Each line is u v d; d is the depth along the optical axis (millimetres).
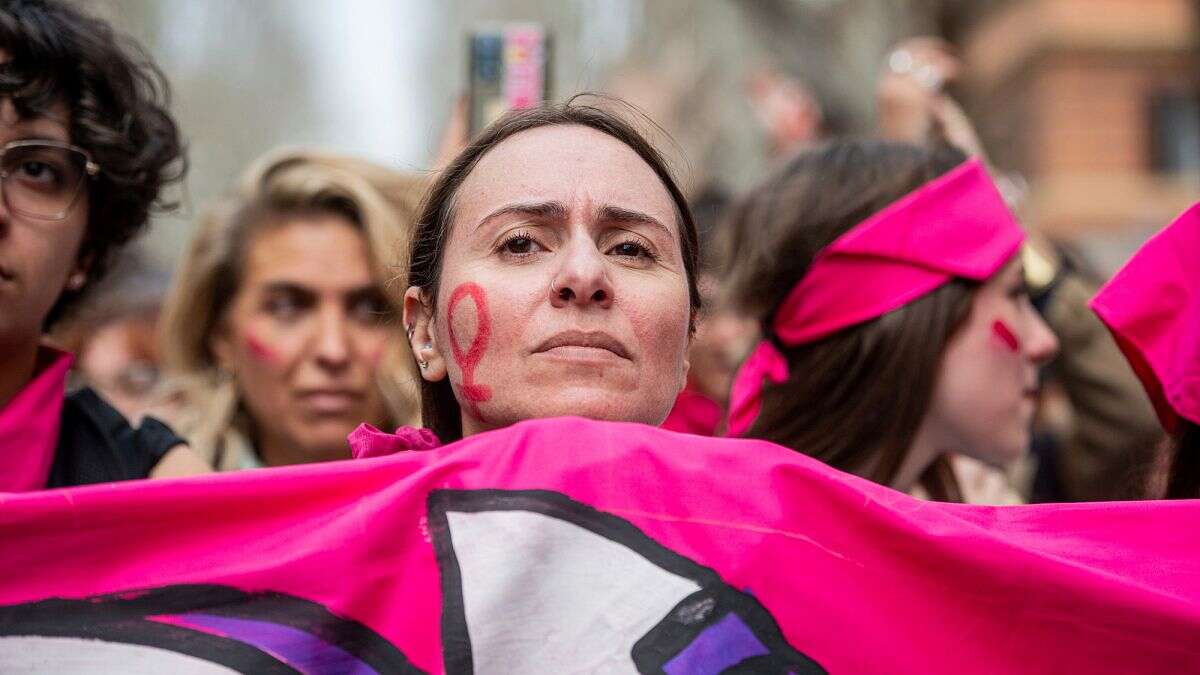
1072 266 3475
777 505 1513
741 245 2520
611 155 1654
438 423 1770
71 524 1455
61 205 1979
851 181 2352
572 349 1563
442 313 1646
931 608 1519
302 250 2867
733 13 11844
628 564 1464
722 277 2633
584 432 1513
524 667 1425
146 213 2289
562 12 12484
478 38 2930
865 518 1522
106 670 1423
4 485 1930
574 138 1664
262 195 2963
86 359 3756
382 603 1452
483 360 1584
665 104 11484
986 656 1514
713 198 3709
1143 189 15516
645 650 1439
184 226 7188
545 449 1499
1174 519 1614
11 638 1422
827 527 1526
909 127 3693
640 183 1649
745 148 10719
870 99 10352
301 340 2863
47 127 1993
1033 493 3611
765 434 2305
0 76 1932
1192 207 1922
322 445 2867
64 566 1449
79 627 1431
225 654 1425
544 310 1574
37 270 1946
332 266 2865
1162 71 15727
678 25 12570
